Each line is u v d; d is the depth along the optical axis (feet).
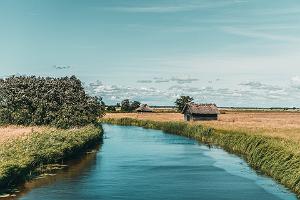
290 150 129.90
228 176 135.03
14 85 260.42
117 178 129.90
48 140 158.61
